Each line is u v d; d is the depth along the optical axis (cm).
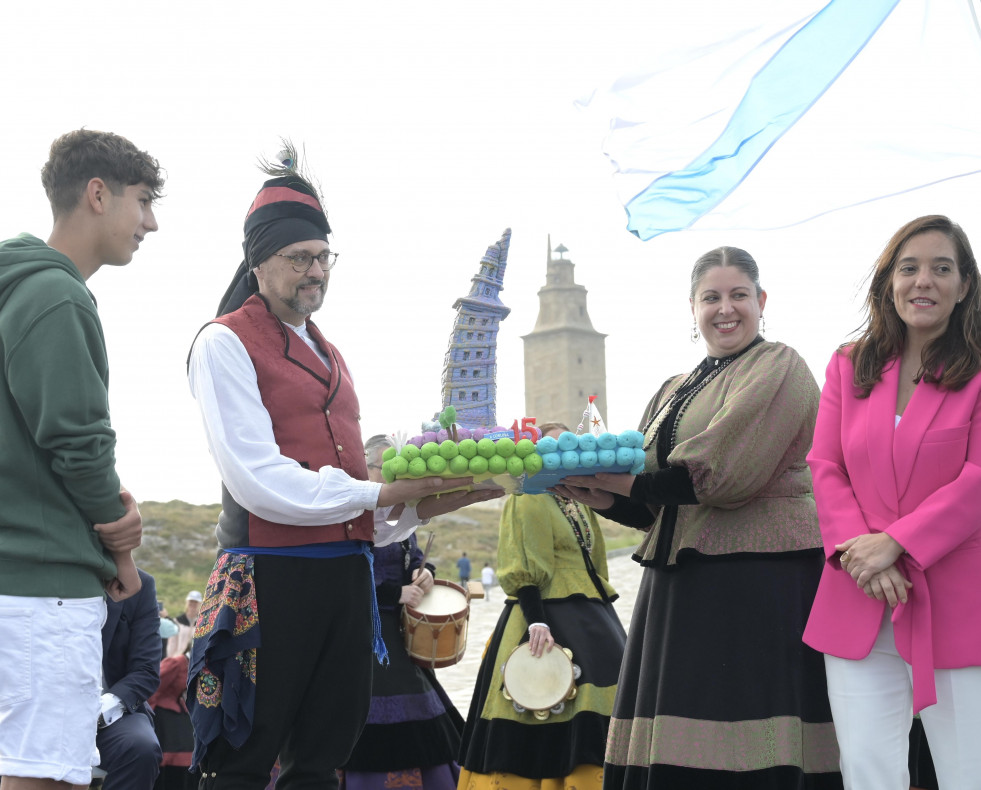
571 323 8294
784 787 327
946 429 318
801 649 343
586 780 443
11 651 279
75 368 284
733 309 376
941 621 308
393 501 322
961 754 305
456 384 380
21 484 287
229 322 330
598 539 504
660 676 349
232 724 306
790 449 360
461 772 472
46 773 278
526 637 477
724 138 565
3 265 291
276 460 315
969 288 330
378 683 489
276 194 340
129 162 315
